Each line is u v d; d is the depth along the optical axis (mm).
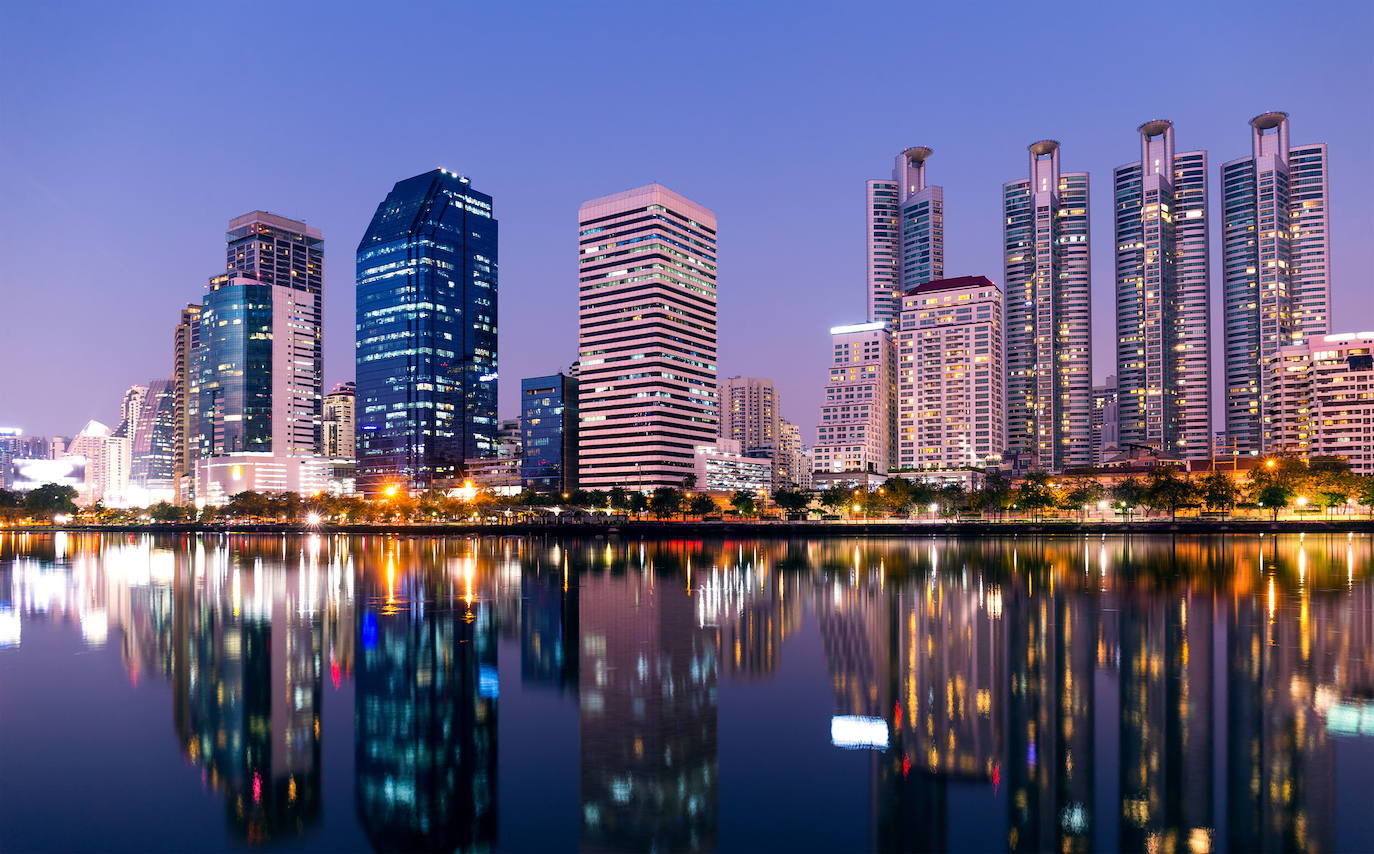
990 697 40969
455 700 42469
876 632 59688
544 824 27594
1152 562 118250
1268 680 43500
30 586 100188
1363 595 76812
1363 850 24625
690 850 25391
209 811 29016
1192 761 31719
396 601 82562
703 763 32688
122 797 30203
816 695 42062
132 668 50562
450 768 32688
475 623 67188
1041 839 25562
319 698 43094
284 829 27641
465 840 26422
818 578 101000
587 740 35688
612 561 140000
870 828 26625
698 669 48625
